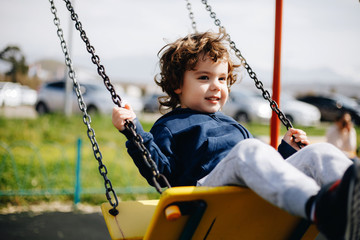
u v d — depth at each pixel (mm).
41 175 5055
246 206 1315
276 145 2623
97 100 12422
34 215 3861
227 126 1892
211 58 1870
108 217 1521
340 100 15055
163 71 2139
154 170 1405
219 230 1364
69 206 4195
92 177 5129
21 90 15469
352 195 998
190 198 1189
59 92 12648
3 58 16422
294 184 1157
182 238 1271
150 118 13664
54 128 8914
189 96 1903
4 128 8375
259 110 12141
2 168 5086
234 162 1305
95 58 1707
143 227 1454
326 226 1060
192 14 2633
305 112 13078
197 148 1752
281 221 1439
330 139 5871
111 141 8039
